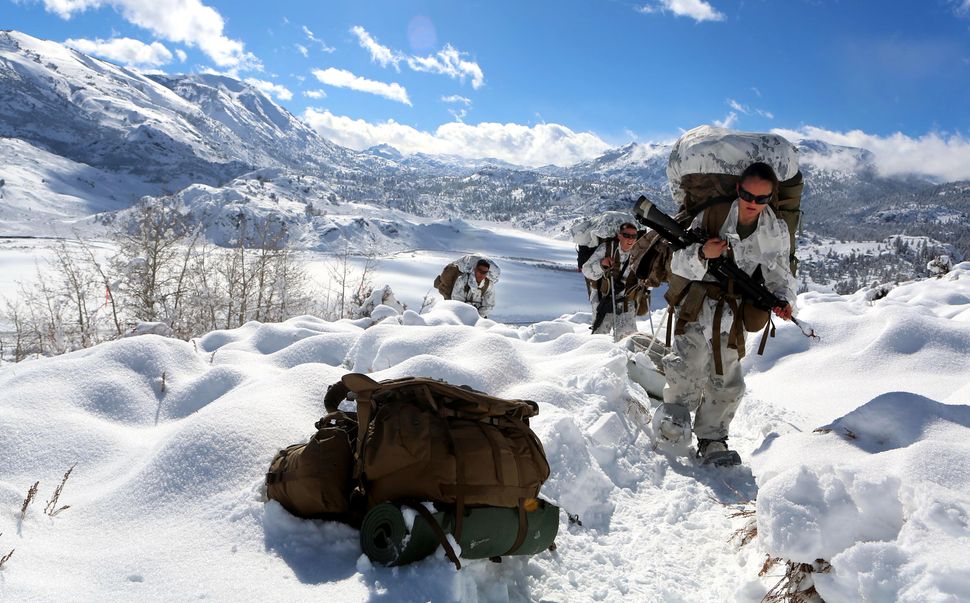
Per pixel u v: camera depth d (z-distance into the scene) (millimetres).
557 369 4863
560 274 146125
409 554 2227
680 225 3838
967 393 3723
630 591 2584
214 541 2459
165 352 4375
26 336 11133
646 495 3572
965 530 2072
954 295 8062
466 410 2568
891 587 1976
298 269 15641
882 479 2320
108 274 14516
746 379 5949
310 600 2066
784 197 3760
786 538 2266
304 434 3223
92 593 2098
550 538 2596
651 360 5000
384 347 4633
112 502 2801
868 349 5734
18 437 3354
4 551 2244
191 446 2979
